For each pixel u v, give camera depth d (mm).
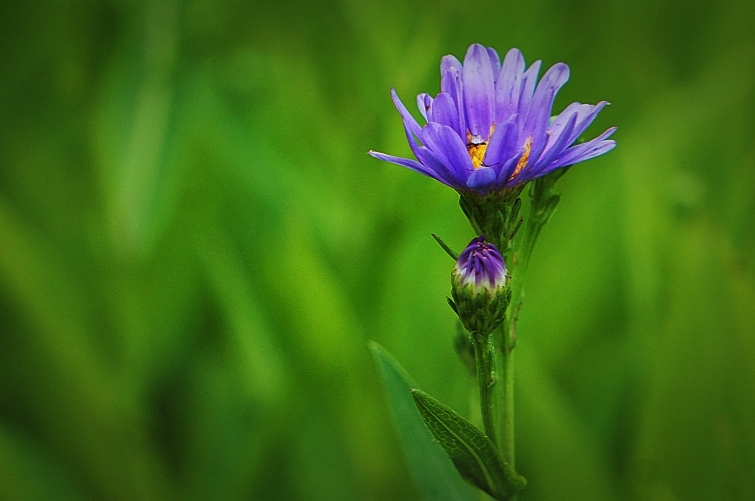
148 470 424
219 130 440
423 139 339
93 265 430
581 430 412
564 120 350
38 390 427
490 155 341
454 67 350
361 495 420
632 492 406
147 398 433
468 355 366
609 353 428
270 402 420
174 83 439
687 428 401
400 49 445
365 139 444
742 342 399
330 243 439
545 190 354
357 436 421
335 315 417
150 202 429
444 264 433
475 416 367
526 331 430
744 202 442
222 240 432
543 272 434
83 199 445
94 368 424
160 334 434
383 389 421
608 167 440
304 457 421
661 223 427
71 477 420
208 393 434
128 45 442
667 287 420
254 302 420
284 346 421
